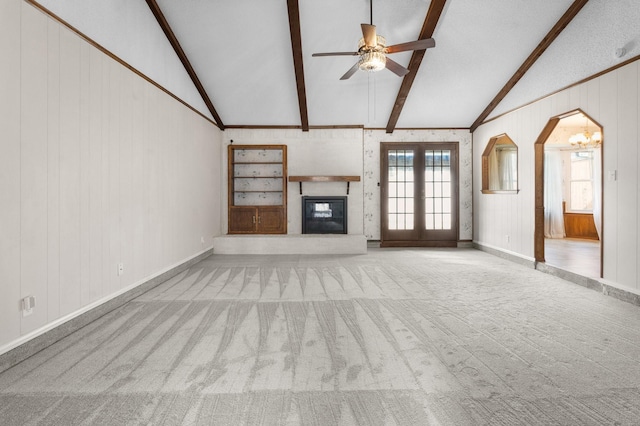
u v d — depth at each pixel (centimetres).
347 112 698
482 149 715
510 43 482
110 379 212
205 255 630
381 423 169
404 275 488
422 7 438
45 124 262
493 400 189
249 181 759
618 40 368
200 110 614
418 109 685
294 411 179
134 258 391
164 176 467
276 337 276
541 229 529
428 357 240
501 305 354
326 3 431
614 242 382
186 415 176
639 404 184
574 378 211
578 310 338
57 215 275
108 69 343
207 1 426
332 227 752
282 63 546
